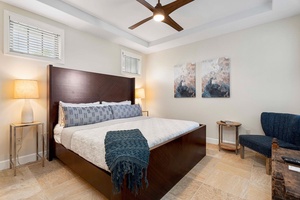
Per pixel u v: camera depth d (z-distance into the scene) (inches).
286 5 88.8
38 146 99.8
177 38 139.4
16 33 91.5
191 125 97.5
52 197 62.1
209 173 83.2
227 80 127.0
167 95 168.6
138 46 158.9
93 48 131.1
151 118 127.3
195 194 65.4
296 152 60.1
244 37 119.0
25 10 93.4
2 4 85.7
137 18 115.4
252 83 116.0
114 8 102.5
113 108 123.0
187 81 151.6
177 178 74.0
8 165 87.7
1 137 86.3
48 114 100.5
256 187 70.3
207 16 110.5
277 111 106.3
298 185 38.4
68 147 80.1
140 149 53.6
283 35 103.5
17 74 91.6
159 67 175.2
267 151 81.0
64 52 111.9
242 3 95.3
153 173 58.2
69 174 80.4
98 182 59.6
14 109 90.4
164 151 64.5
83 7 101.3
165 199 62.0
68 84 111.0
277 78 106.1
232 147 114.5
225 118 129.2
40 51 101.6
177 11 104.0
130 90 162.7
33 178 76.4
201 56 142.4
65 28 112.5
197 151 95.3
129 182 49.0
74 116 94.9
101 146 59.8
